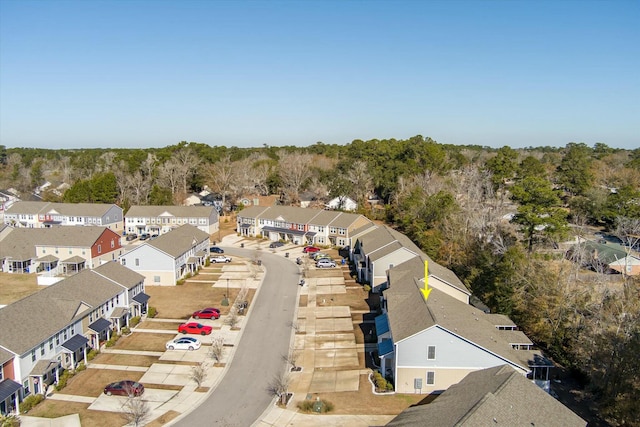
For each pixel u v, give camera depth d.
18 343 34.78
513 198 77.56
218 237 99.00
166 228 100.38
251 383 38.25
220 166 133.38
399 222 97.00
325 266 73.56
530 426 24.38
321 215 93.12
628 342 30.75
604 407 30.94
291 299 58.69
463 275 60.75
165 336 47.75
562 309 42.84
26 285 65.00
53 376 38.28
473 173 93.12
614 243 71.00
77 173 150.00
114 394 36.34
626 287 43.84
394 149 138.62
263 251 86.38
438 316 37.59
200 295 60.53
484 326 39.81
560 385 38.31
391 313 42.09
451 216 72.31
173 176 128.25
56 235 74.12
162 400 35.66
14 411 33.72
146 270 64.88
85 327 43.34
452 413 25.36
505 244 61.50
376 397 35.75
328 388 37.28
